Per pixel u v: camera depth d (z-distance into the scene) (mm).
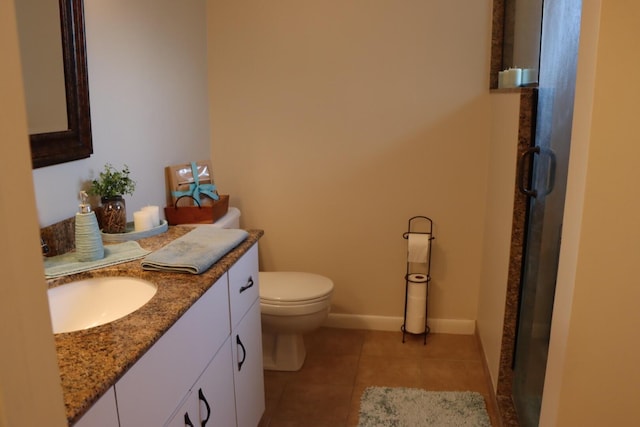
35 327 549
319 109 2816
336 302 3061
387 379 2504
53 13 1545
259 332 1993
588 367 1213
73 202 1690
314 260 3020
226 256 1646
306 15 2727
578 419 1250
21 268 525
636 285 1148
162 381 1177
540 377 1770
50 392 579
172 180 2379
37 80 1488
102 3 1826
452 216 2836
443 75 2686
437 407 2254
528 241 1972
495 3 2562
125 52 1987
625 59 1059
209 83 2873
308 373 2570
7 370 510
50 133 1544
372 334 2996
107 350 1024
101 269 1479
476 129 2713
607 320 1177
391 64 2713
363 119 2795
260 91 2844
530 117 1862
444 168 2787
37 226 550
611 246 1138
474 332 2961
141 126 2131
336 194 2908
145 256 1594
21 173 523
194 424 1378
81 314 1432
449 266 2904
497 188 2387
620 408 1223
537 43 1918
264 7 2750
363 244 2955
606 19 1050
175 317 1194
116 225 1792
